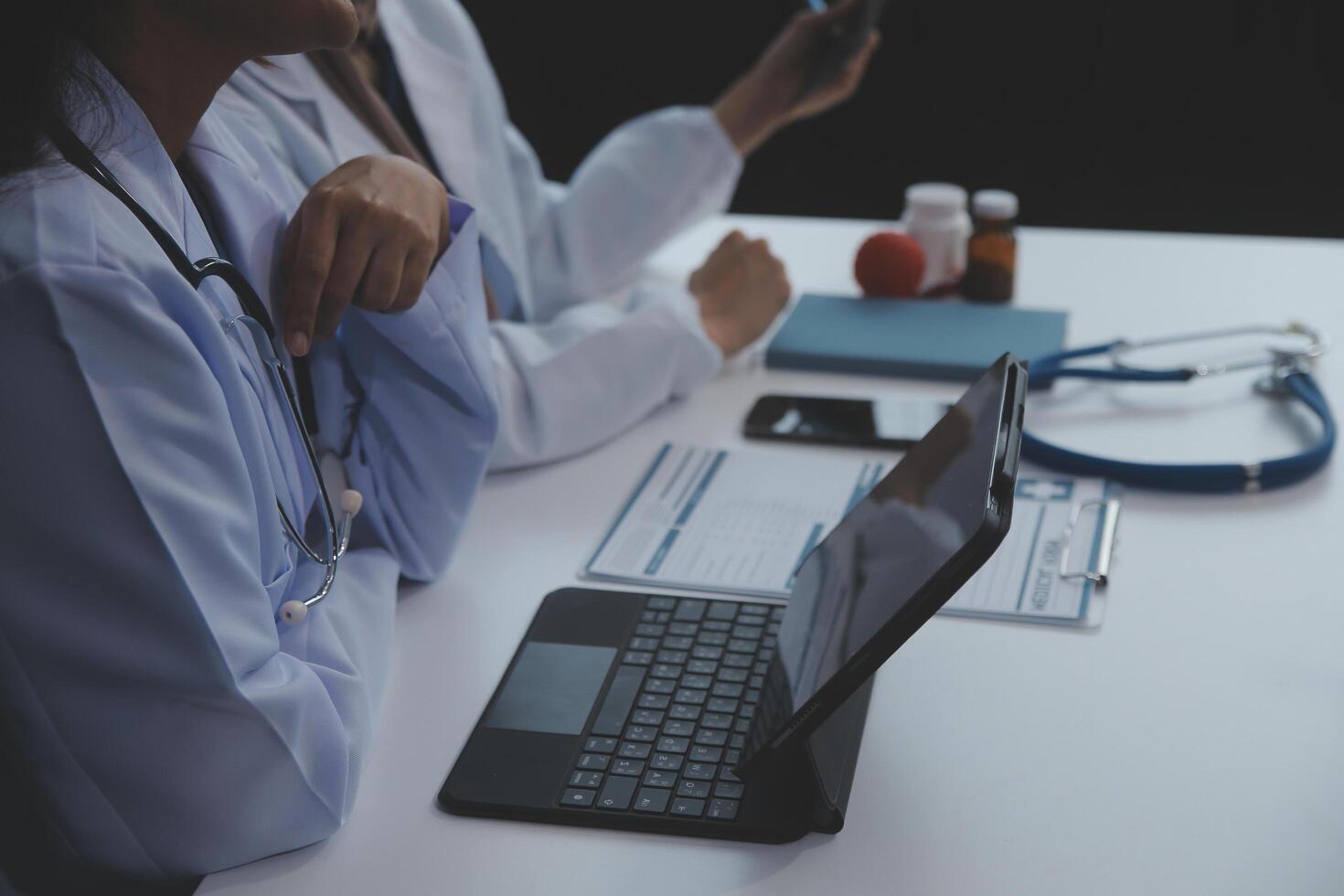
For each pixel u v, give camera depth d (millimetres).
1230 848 631
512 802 676
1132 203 3070
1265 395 1104
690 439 1102
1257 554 881
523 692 767
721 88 3184
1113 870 623
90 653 604
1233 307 1280
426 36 1289
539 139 3287
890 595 628
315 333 818
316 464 772
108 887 724
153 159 698
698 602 849
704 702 747
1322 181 2977
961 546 582
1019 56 3000
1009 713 740
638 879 633
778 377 1212
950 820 661
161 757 623
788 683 697
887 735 728
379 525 890
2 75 600
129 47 678
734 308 1229
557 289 1404
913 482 716
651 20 3148
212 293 717
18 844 719
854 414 1111
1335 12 2846
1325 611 813
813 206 3189
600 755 708
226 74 718
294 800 649
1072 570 868
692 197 1397
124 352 602
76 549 594
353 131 1071
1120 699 745
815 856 642
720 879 631
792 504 978
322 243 798
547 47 3203
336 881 645
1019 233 1509
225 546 632
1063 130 3049
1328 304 1271
